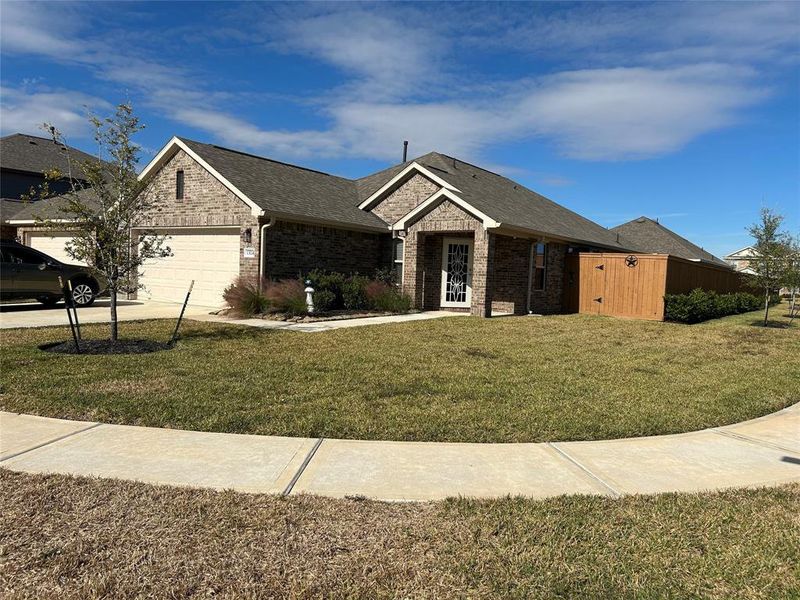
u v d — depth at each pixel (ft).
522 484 13.97
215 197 51.96
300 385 23.00
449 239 60.80
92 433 16.80
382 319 48.62
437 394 22.35
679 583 9.81
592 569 10.19
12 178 84.74
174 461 14.79
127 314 45.73
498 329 44.14
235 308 46.26
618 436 18.08
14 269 44.80
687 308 55.47
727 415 20.86
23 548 10.44
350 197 65.31
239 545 10.73
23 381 22.16
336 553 10.56
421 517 12.02
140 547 10.58
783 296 115.44
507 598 9.32
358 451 15.90
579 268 64.44
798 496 13.57
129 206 30.55
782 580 9.95
